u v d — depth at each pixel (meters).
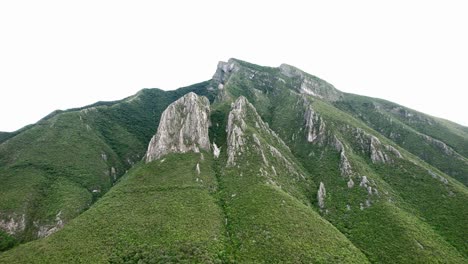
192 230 123.44
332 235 126.62
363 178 170.12
